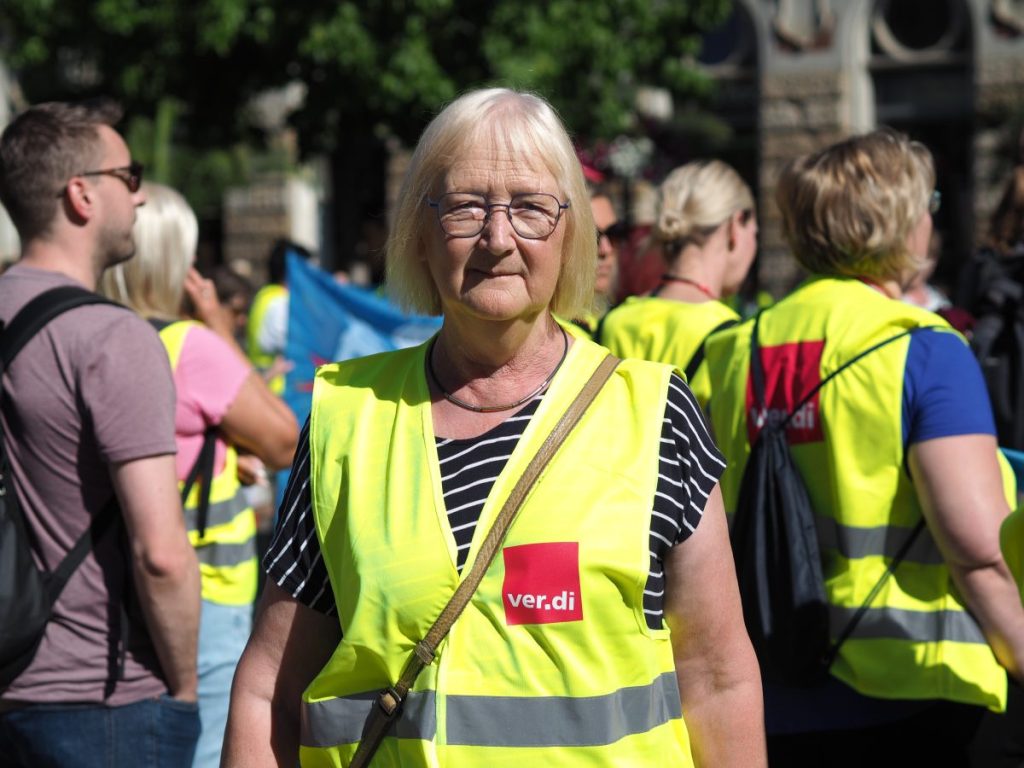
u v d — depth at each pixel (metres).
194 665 3.19
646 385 2.29
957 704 3.23
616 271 5.41
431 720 2.15
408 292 2.41
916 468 3.04
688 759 2.27
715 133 19.98
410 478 2.25
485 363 2.31
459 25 12.73
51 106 3.33
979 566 2.96
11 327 3.10
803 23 20.53
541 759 2.13
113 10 12.40
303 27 12.40
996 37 19.75
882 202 3.30
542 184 2.24
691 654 2.30
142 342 3.12
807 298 3.34
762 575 3.16
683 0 13.91
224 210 22.55
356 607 2.20
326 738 2.24
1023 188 4.58
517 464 2.22
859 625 3.12
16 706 3.13
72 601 3.10
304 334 7.44
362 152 19.12
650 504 2.19
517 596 2.15
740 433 3.32
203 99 13.36
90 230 3.29
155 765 3.16
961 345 3.12
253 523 3.98
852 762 3.22
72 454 3.09
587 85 13.42
